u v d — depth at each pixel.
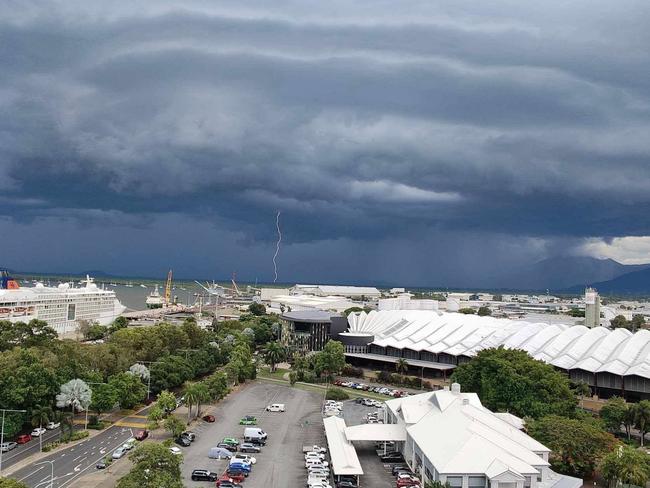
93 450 184.75
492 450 157.25
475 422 177.75
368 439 189.25
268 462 181.88
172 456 138.88
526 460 157.38
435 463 153.75
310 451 189.25
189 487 157.25
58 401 195.25
